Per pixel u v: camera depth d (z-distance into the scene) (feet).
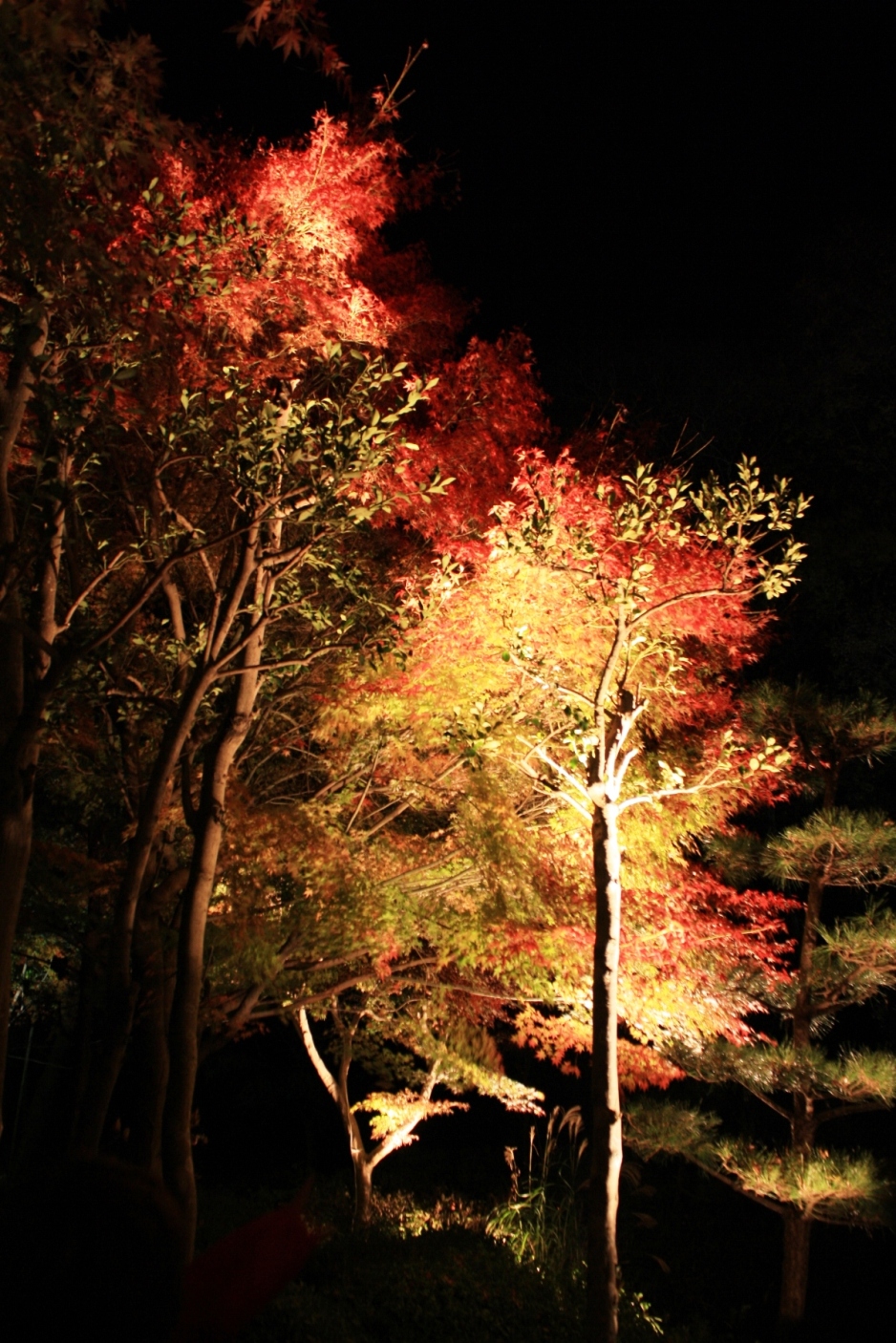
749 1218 59.21
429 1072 59.26
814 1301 51.65
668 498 35.35
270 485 27.66
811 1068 40.57
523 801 41.63
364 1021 60.29
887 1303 49.85
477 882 39.99
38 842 36.60
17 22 16.52
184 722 28.68
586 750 31.94
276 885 39.27
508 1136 78.89
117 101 19.52
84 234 22.06
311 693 38.99
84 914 39.75
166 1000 32.99
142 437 30.86
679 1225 59.93
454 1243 44.50
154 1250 3.59
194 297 25.50
